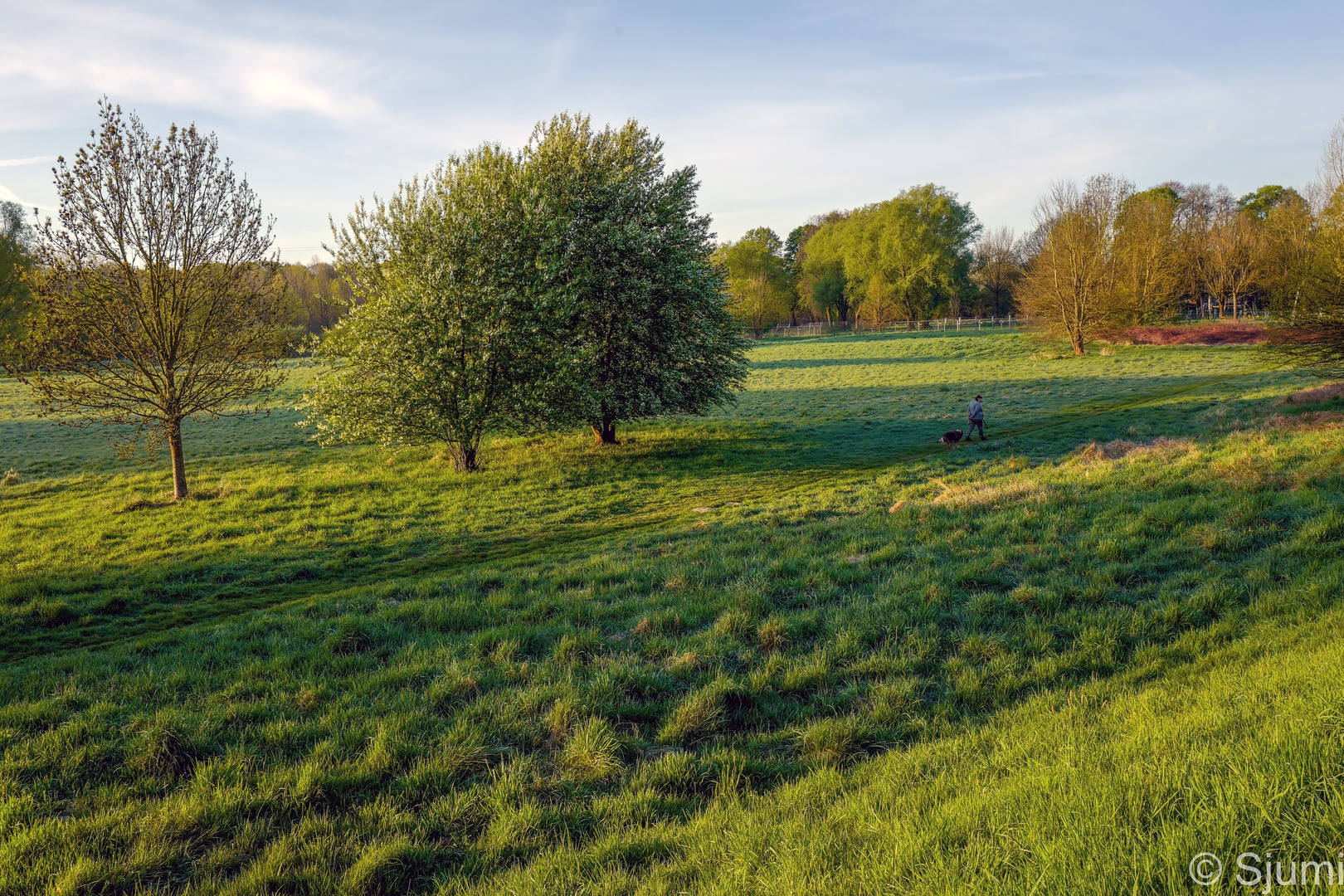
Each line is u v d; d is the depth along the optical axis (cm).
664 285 2728
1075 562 1085
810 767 633
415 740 704
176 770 667
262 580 1465
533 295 2512
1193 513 1245
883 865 369
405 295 2442
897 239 9294
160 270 2019
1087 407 3600
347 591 1287
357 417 2503
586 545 1612
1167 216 7062
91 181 1888
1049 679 752
